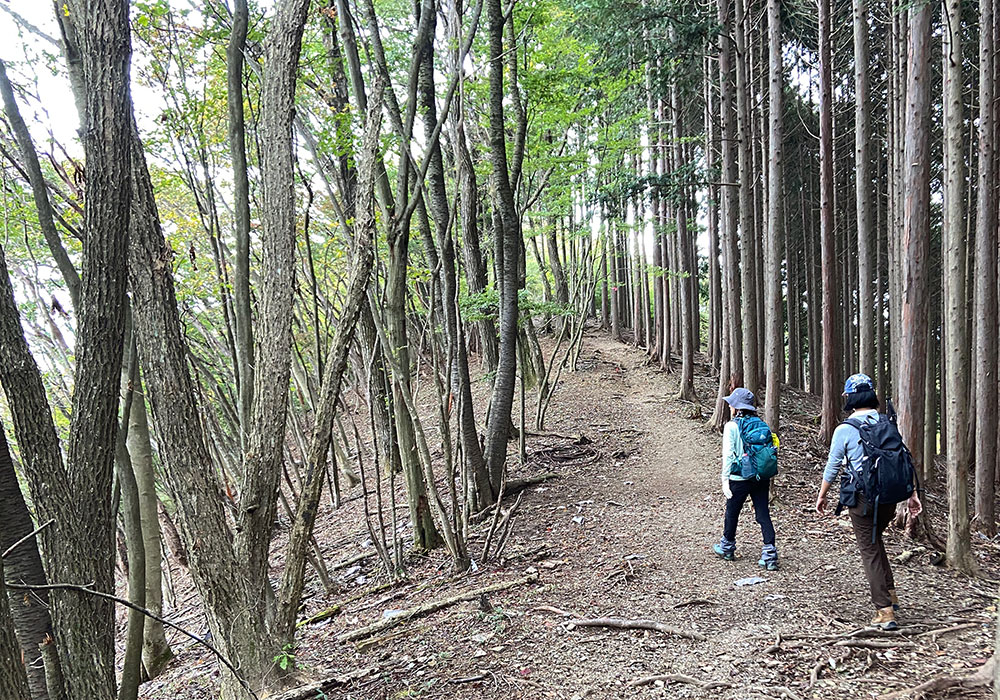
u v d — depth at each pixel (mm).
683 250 13984
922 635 4078
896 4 10641
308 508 3793
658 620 4488
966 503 5523
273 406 3711
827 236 10648
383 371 7242
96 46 2393
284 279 3740
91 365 2400
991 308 7461
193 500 3508
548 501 7887
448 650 4227
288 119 3758
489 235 10531
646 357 18047
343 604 5602
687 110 14812
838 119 17422
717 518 6969
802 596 4840
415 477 6484
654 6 10094
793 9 11453
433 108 6582
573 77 8609
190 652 5898
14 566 2219
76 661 2311
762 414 11148
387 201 5574
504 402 7543
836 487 8016
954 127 5824
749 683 3574
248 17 4160
